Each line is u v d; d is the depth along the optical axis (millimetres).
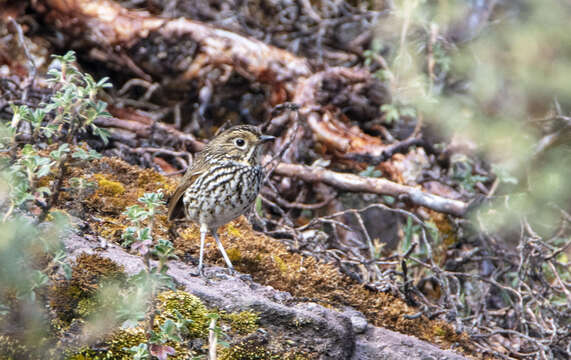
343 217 12977
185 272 7879
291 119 13500
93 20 13703
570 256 13125
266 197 12578
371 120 14938
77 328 6191
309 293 8508
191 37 13906
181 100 14539
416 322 8836
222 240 9102
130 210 5789
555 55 13258
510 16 14828
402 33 14500
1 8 13477
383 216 13164
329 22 16031
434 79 14758
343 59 15984
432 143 13945
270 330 7004
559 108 13625
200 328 6664
